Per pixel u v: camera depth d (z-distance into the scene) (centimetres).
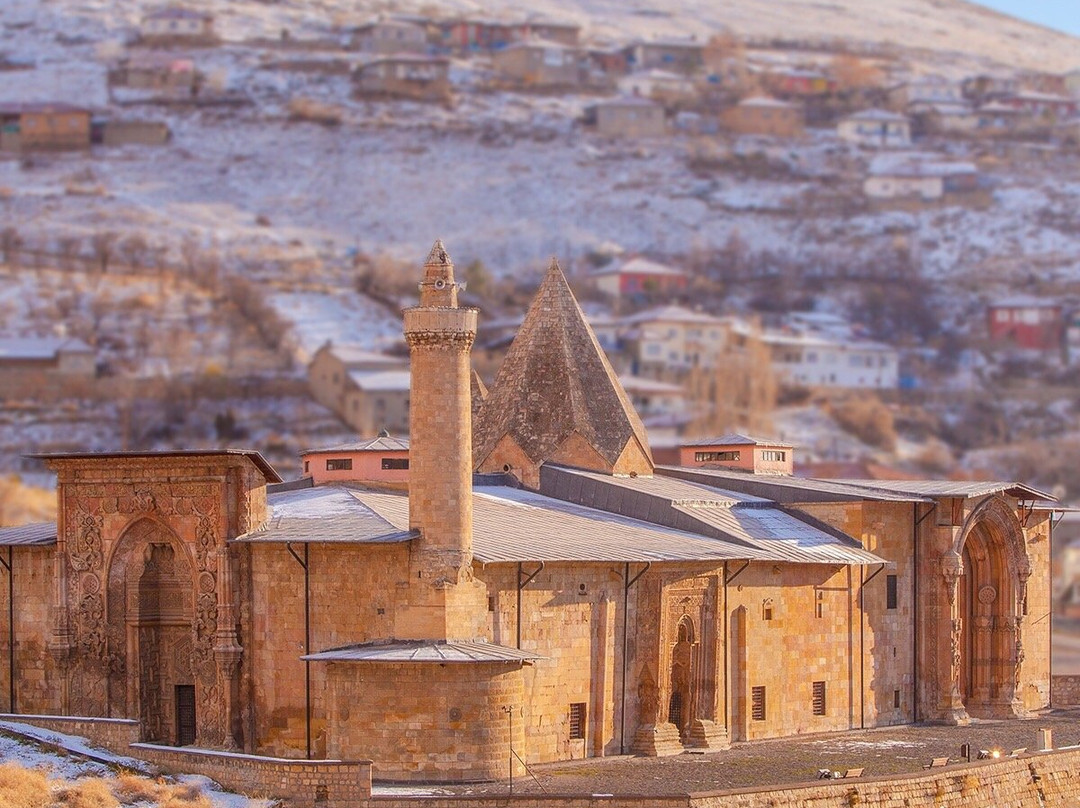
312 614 15850
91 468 16625
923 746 18012
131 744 15125
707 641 17712
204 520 16150
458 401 15550
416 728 14938
